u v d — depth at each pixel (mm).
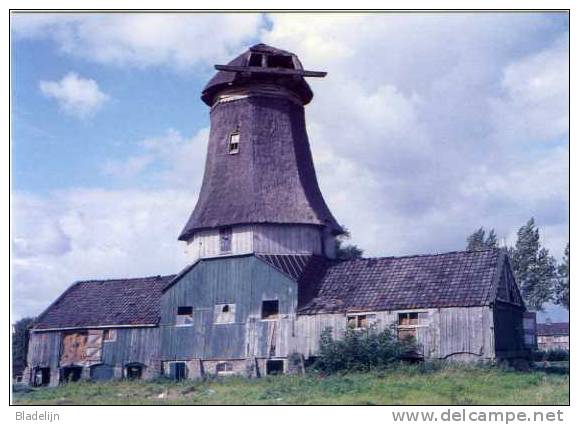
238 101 39844
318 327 33438
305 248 37156
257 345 34719
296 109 41000
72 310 42062
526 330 38375
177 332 37312
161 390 31344
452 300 31188
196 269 37625
